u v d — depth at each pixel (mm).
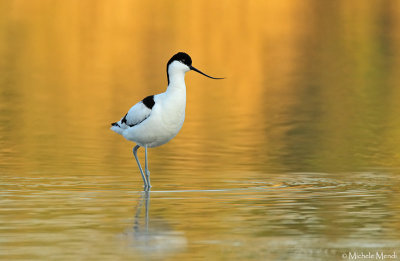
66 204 10523
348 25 36594
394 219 9656
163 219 9641
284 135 17688
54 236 8773
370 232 8992
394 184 12156
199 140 16906
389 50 31469
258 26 35812
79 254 8039
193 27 35062
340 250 8250
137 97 22953
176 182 12289
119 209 10227
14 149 15344
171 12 38188
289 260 7879
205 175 12938
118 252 8117
